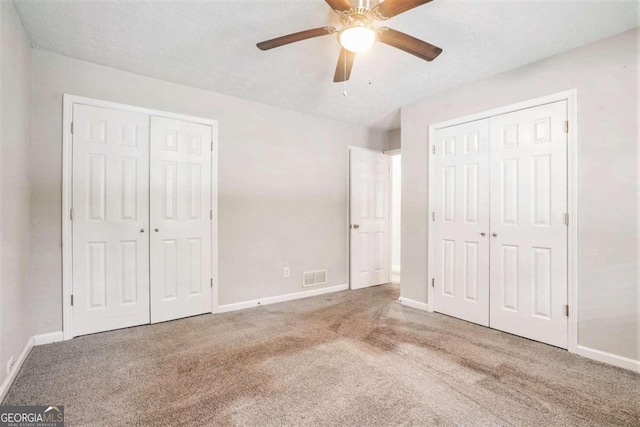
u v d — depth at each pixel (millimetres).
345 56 2074
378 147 4793
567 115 2416
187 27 2154
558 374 2047
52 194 2518
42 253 2475
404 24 2088
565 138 2426
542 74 2555
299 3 1900
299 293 3932
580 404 1725
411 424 1559
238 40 2314
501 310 2801
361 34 1704
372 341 2576
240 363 2186
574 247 2373
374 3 1843
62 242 2551
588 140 2314
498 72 2799
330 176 4242
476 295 2986
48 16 2037
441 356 2303
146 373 2039
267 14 2008
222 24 2119
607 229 2227
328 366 2148
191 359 2240
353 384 1922
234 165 3426
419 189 3498
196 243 3189
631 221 2129
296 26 2143
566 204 2422
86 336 2633
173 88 3064
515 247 2713
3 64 1771
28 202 2354
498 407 1697
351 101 3549
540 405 1714
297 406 1701
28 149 2346
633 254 2119
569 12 1954
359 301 3779
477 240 2980
